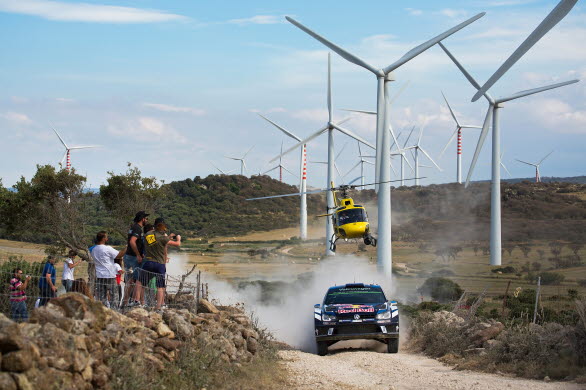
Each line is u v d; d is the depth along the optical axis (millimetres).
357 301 17828
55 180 39375
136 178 44281
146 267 12484
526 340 13523
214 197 189000
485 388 10539
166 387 9008
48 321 7719
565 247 113500
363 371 12891
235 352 11852
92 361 7867
